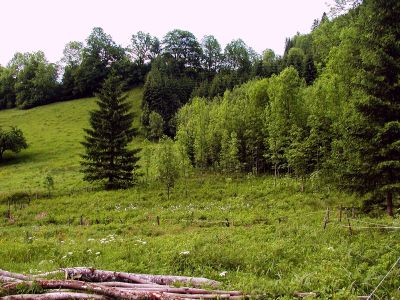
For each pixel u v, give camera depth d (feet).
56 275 32.68
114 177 154.51
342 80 108.17
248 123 171.12
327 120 124.26
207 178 155.94
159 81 338.54
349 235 48.65
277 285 30.22
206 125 187.52
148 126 295.28
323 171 102.89
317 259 39.22
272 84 159.33
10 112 401.70
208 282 32.63
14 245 54.65
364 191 71.20
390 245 39.22
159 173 130.52
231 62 480.64
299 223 67.62
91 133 159.63
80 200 126.62
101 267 40.98
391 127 65.36
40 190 145.69
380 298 27.66
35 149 257.75
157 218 87.40
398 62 67.41
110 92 161.79
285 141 139.54
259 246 46.73
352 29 103.96
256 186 131.44
